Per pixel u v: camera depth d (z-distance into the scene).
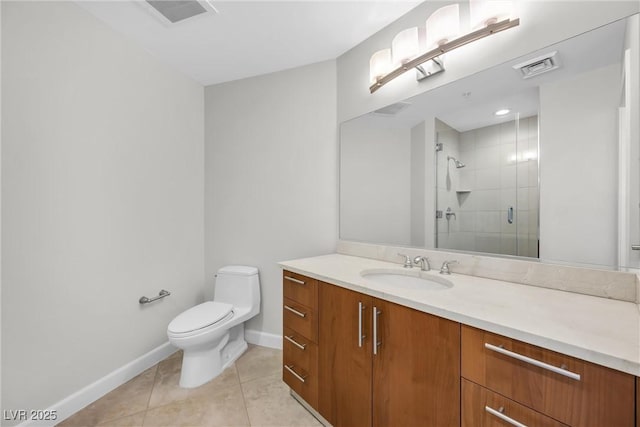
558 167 1.16
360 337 1.25
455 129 1.49
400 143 1.74
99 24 1.74
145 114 2.06
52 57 1.50
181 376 1.85
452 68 1.49
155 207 2.15
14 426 1.35
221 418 1.54
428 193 1.60
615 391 0.64
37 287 1.44
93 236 1.71
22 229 1.38
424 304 0.99
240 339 2.33
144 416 1.55
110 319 1.81
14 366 1.35
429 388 1.00
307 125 2.26
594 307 0.94
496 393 0.83
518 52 1.26
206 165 2.63
